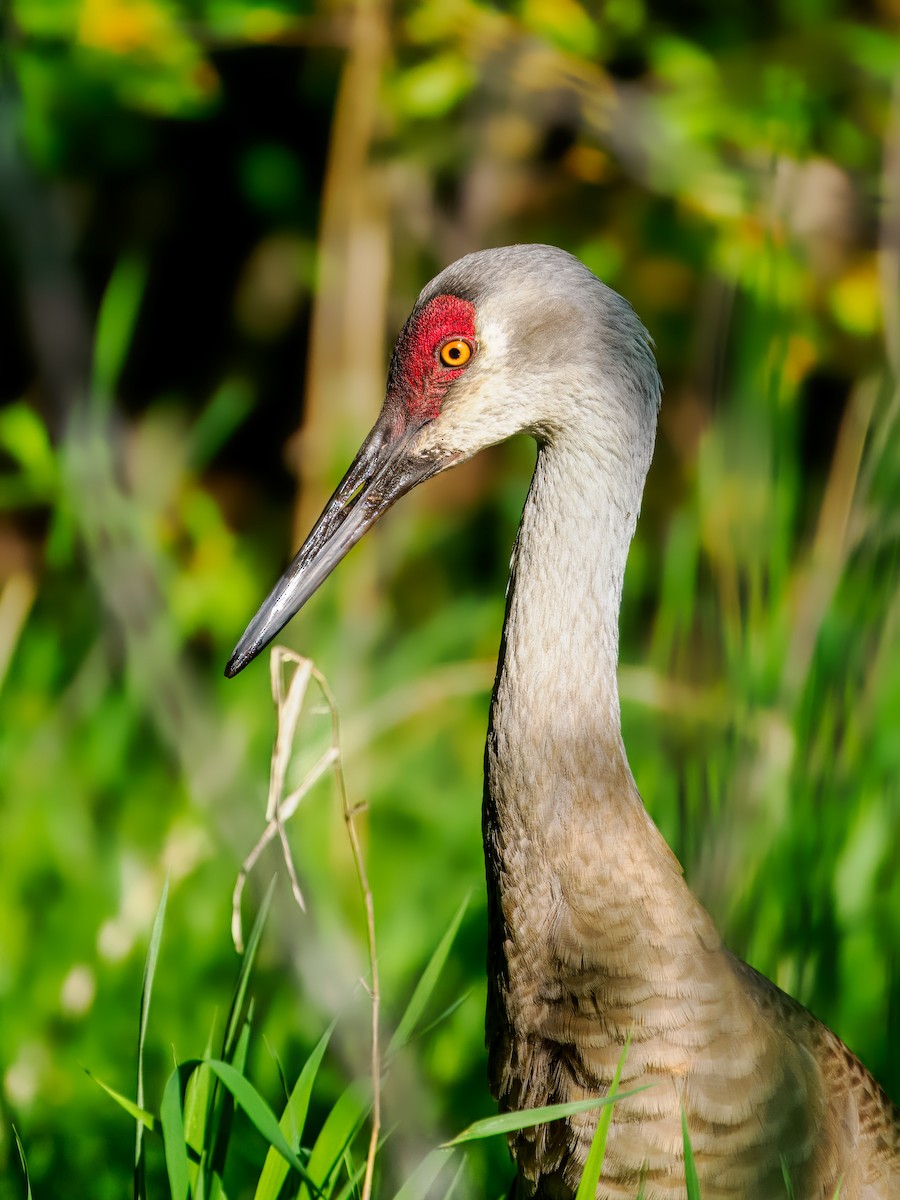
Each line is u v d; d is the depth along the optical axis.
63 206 13.62
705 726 8.42
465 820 10.50
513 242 13.65
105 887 9.66
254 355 16.39
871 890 8.33
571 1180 5.89
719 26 12.00
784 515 8.81
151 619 10.48
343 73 12.92
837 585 8.34
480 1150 7.91
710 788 8.09
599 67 11.79
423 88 11.35
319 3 11.73
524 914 6.08
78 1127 8.11
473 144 12.55
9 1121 7.58
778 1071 5.83
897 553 8.24
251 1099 5.46
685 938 5.88
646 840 6.03
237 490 16.17
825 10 11.73
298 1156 5.86
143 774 10.75
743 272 10.05
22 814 10.20
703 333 12.15
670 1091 5.75
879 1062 7.97
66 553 10.86
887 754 8.52
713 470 8.96
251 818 9.50
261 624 6.68
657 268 13.23
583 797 6.04
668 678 9.27
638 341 6.31
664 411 13.43
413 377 6.51
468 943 9.04
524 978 6.07
